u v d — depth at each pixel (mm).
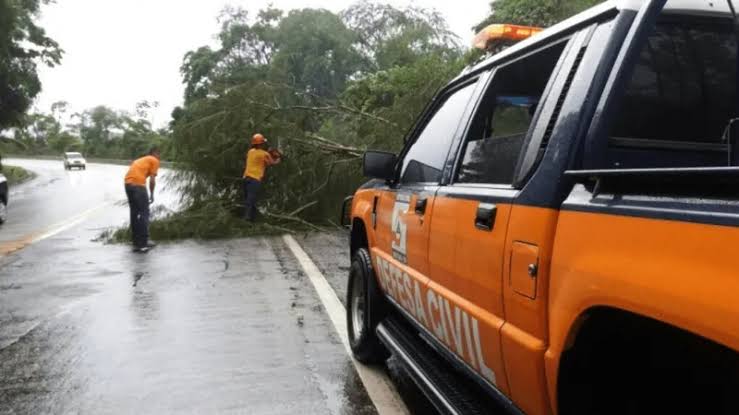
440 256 3205
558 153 2285
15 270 8953
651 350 1863
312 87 56156
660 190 1725
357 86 25453
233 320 6223
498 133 3436
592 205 1978
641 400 1884
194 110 13914
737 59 2783
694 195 1598
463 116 3518
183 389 4418
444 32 29828
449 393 3139
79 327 5984
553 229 2193
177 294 7363
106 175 48125
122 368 4844
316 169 13852
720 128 2795
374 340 4781
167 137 14062
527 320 2312
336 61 56656
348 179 13914
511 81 3340
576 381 2084
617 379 1969
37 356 5145
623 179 1828
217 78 14531
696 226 1538
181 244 11617
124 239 11906
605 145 2248
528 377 2309
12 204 22609
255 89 13969
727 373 1627
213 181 13812
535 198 2316
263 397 4281
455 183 3303
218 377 4648
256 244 11578
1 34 30703
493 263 2568
